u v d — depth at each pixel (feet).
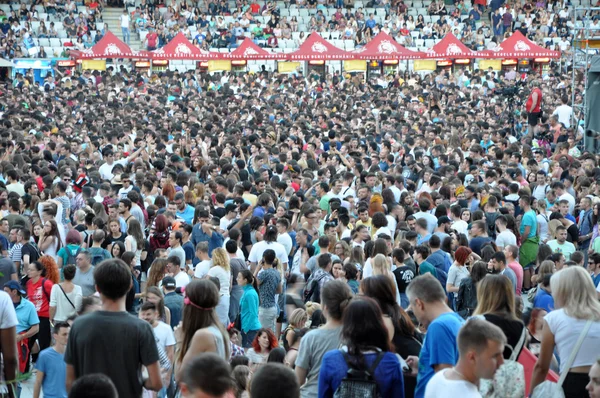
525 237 102.22
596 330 40.75
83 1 349.41
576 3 364.17
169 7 348.59
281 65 303.27
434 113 214.07
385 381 36.65
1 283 74.59
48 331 75.36
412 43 340.18
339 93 254.88
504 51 287.28
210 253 92.07
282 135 169.89
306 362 42.29
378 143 171.63
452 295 78.23
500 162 135.95
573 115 183.21
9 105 215.92
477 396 33.78
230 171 122.21
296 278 76.23
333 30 349.82
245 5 361.92
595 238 95.04
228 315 79.36
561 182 110.83
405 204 106.11
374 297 44.29
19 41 311.88
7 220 91.30
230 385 29.76
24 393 69.72
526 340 44.09
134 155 132.98
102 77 274.16
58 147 145.38
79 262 77.30
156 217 92.17
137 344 37.32
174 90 261.44
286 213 97.19
